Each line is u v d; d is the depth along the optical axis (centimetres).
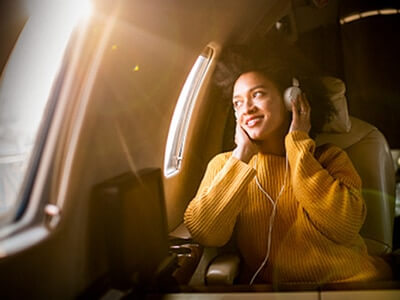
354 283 136
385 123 331
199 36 182
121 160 146
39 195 110
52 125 112
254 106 178
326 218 163
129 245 126
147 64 150
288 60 190
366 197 207
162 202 156
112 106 133
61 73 112
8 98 108
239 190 173
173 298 137
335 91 201
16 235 101
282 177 181
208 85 218
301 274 168
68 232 115
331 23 306
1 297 90
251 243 180
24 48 105
